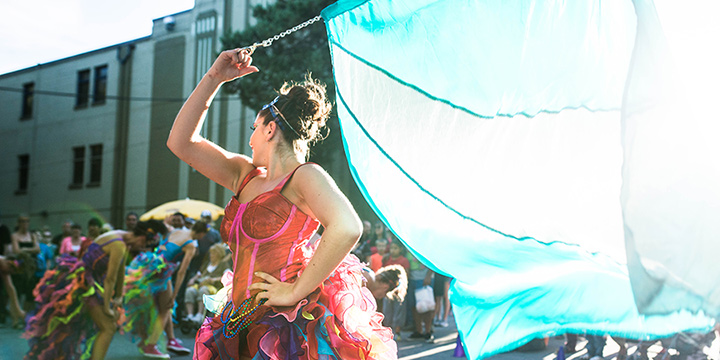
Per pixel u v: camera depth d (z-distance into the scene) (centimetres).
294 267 175
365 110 203
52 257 1041
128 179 2170
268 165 186
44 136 2420
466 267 200
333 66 202
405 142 204
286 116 186
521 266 200
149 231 511
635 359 321
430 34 207
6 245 892
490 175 200
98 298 486
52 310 487
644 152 164
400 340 744
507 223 198
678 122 164
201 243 850
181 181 2045
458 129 203
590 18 191
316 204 167
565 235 192
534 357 580
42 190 2398
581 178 191
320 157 1376
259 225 175
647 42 168
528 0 199
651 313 155
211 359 183
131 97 2195
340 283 181
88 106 2308
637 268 158
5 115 2544
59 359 484
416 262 742
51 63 2427
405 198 201
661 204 161
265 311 172
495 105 201
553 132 195
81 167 2314
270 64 1284
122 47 2212
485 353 196
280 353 166
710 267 156
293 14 1310
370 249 903
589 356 541
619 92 187
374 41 207
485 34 203
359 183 198
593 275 192
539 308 196
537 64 197
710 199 159
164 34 2134
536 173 196
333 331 170
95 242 490
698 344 292
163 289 606
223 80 202
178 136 197
